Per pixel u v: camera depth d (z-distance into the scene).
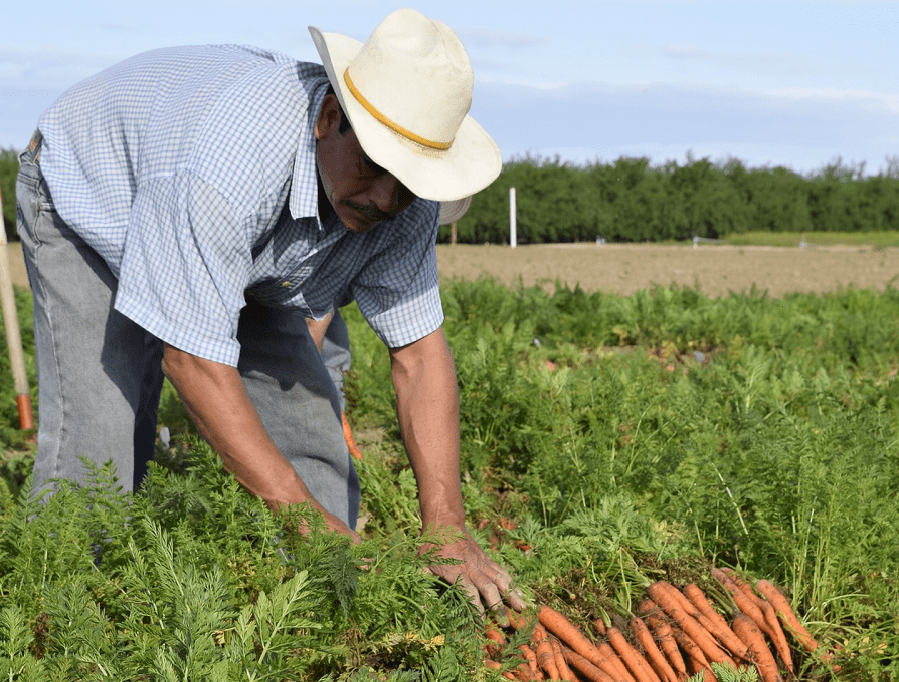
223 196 2.20
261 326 3.08
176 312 2.27
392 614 2.43
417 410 2.78
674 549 3.19
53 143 2.69
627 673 2.65
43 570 2.40
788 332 8.90
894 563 3.11
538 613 2.67
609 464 3.89
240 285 2.35
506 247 34.75
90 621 2.19
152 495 2.59
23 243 2.82
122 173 2.56
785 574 3.22
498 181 40.16
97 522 2.52
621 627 2.86
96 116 2.62
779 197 45.69
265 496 2.39
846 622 3.09
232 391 2.32
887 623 2.94
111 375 2.80
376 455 4.80
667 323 9.44
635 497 3.78
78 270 2.72
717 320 9.33
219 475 2.54
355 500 3.52
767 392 5.46
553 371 5.81
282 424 3.28
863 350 8.50
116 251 2.54
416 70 2.15
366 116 2.19
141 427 3.20
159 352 3.05
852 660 2.78
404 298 2.80
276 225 2.49
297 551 2.39
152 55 2.71
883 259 26.69
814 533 3.22
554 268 21.84
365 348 7.10
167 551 2.30
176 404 5.13
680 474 3.74
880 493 3.56
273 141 2.27
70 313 2.75
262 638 2.07
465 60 2.26
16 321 4.46
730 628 2.88
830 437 3.64
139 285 2.31
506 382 5.09
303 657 2.21
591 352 8.82
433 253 2.85
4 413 5.95
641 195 41.69
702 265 23.45
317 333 4.16
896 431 4.55
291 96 2.30
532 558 3.11
